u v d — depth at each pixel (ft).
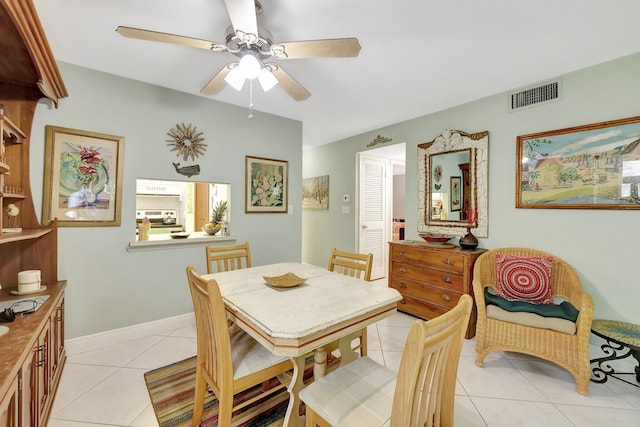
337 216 15.43
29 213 6.67
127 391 5.88
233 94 9.25
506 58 6.87
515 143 8.56
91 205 7.56
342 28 5.69
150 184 15.57
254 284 5.76
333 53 5.08
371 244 15.23
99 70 7.59
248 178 10.59
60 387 5.96
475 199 9.45
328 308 4.47
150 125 8.44
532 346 6.50
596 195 7.09
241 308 4.44
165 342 8.05
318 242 16.66
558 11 5.19
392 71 7.53
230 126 10.10
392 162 16.34
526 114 8.34
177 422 5.08
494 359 7.41
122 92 7.96
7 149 6.41
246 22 4.39
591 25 5.58
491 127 9.11
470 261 8.46
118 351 7.52
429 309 9.49
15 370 3.30
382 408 3.50
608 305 6.96
